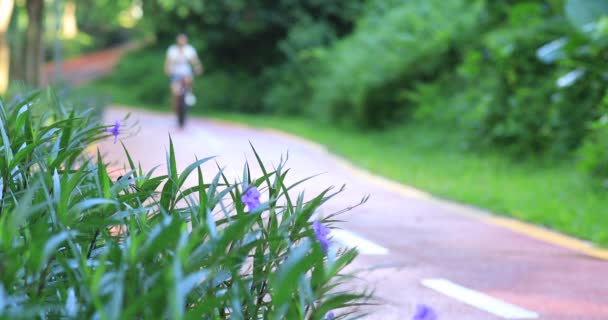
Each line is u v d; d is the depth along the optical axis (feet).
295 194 42.19
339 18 147.84
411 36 95.35
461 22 90.99
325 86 110.32
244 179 11.91
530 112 64.23
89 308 8.63
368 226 36.19
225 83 159.22
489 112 68.59
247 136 91.66
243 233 10.33
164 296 8.63
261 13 153.38
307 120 126.31
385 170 61.05
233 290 10.19
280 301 8.96
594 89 60.13
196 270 9.89
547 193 47.67
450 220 39.24
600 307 22.80
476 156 68.44
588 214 39.42
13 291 9.21
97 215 11.33
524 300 23.36
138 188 12.20
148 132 88.02
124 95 183.21
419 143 81.30
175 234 9.12
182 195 11.92
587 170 48.88
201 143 76.69
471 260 29.30
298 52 140.46
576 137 60.39
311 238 10.11
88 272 9.04
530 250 31.89
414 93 94.27
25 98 13.67
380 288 23.95
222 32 159.12
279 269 10.75
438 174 60.18
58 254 9.30
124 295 8.76
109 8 159.43
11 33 124.98
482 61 72.59
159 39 217.97
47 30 227.61
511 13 73.82
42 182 10.12
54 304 9.62
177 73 97.45
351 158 70.90
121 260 9.63
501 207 42.91
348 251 10.99
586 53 57.62
